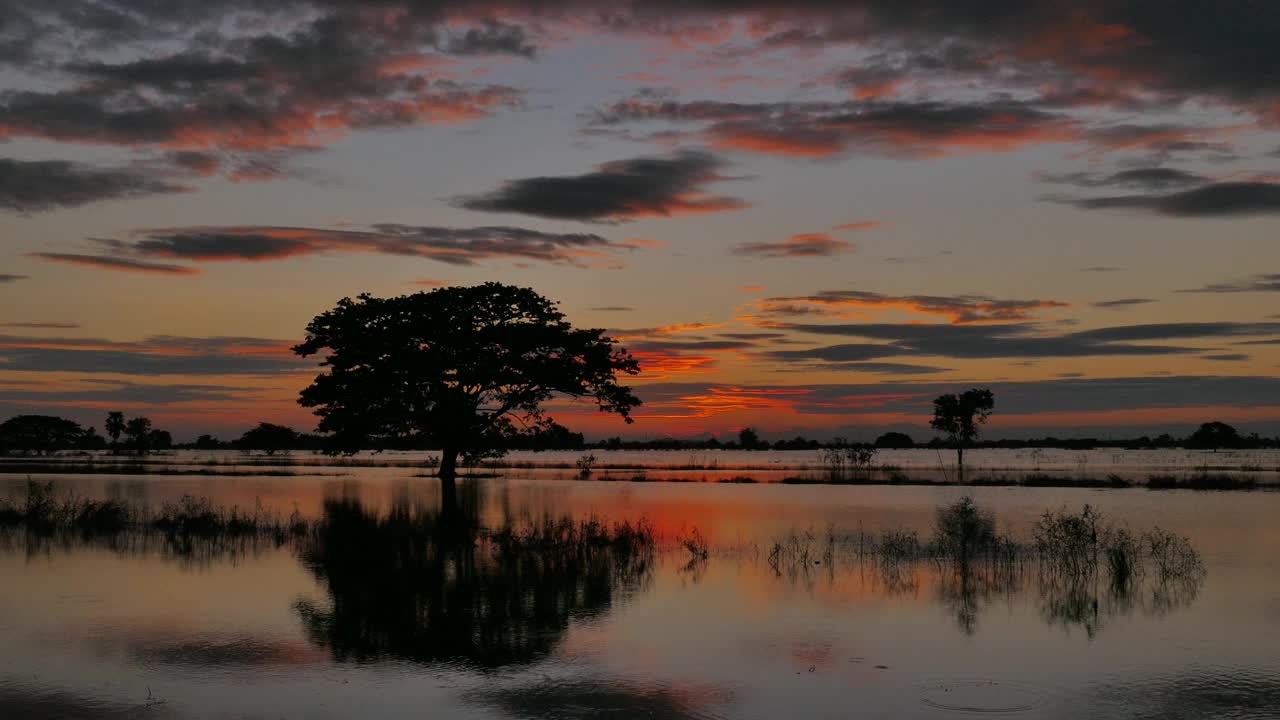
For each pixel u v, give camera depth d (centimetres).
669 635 1399
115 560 2119
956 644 1349
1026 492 4406
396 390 5409
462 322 5391
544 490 4669
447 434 5591
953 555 2188
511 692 1121
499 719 1024
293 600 1656
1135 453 15662
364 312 5381
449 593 1723
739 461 10838
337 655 1281
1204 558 2130
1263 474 6066
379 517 3147
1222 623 1480
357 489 4738
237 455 12988
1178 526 2803
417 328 5322
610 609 1584
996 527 2762
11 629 1432
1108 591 1741
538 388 5650
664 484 5222
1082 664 1241
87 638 1373
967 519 2877
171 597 1684
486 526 2841
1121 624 1473
